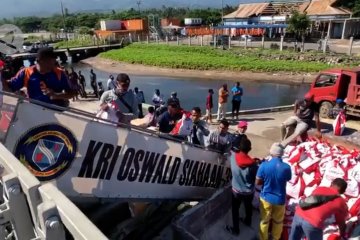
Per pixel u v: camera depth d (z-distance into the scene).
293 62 36.53
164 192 4.91
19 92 3.56
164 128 6.95
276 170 5.06
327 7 50.03
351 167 5.73
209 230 5.66
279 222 5.36
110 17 106.44
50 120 3.25
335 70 14.12
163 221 5.76
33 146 3.17
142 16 98.44
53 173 3.35
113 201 4.07
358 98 13.42
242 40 53.25
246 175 5.41
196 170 5.46
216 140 6.58
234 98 15.21
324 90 14.31
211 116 15.51
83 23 108.44
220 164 6.09
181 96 27.66
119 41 62.31
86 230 1.26
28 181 1.57
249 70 35.88
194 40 58.38
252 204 6.38
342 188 4.46
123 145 3.99
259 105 24.12
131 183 4.27
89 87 29.08
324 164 5.96
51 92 3.54
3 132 2.94
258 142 11.91
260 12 56.97
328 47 39.16
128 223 5.29
